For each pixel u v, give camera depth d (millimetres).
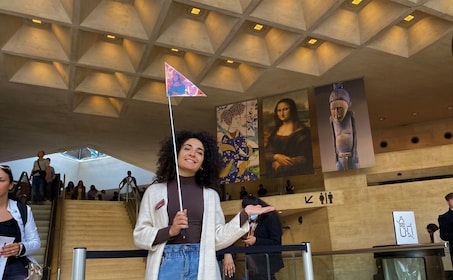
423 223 10703
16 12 9148
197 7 9391
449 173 11945
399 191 11172
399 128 17359
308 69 11836
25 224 3164
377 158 12031
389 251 4789
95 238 11320
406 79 12531
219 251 2475
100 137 17828
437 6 9070
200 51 10898
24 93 12867
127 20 10242
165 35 10516
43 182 12164
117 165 27391
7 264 2980
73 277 2123
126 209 13352
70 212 12430
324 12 9289
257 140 13180
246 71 12641
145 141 18562
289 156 12523
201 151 2361
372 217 11344
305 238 12812
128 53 11820
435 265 4910
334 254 4953
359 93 12086
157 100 13734
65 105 13969
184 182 2326
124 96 13430
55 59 11148
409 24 10773
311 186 15992
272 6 9789
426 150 11445
